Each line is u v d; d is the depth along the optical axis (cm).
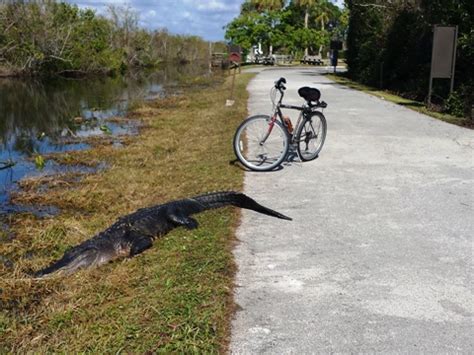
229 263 432
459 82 1520
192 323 338
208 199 572
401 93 1880
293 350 315
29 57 3225
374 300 377
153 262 441
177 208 536
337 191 639
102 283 410
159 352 310
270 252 459
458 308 366
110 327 338
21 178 827
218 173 737
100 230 554
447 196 618
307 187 657
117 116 1553
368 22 2598
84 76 3719
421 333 335
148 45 4994
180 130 1193
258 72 3506
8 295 404
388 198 611
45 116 1702
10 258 499
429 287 396
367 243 479
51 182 782
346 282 404
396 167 757
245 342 323
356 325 344
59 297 393
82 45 3694
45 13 3322
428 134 1024
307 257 449
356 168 752
